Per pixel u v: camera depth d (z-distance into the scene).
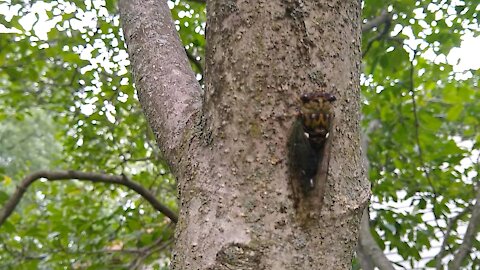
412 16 4.55
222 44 1.50
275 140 1.42
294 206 1.40
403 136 5.35
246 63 1.46
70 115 6.28
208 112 1.52
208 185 1.46
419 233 5.14
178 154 1.61
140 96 1.96
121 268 5.71
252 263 1.37
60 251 5.73
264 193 1.41
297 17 1.48
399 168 5.68
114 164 6.48
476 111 5.49
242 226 1.40
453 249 4.96
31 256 5.86
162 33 2.12
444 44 4.66
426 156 5.54
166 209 5.09
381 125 5.70
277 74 1.45
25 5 5.17
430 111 5.57
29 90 6.08
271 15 1.47
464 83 5.46
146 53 2.04
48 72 5.94
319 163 1.41
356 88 1.55
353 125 1.51
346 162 1.47
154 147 6.36
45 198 7.10
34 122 18.81
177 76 1.91
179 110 1.75
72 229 5.61
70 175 4.97
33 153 18.50
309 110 1.40
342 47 1.52
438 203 5.25
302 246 1.39
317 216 1.40
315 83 1.46
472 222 3.98
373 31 4.70
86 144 5.97
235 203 1.42
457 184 5.48
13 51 5.55
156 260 6.86
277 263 1.37
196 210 1.46
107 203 7.17
